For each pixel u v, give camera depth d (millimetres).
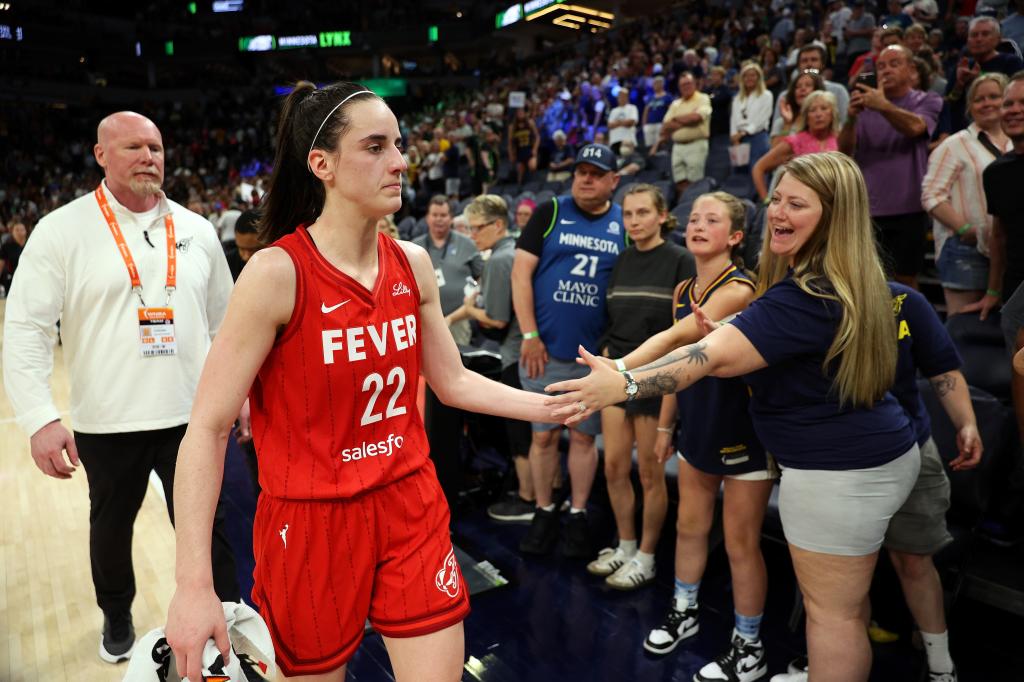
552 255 3029
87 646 2443
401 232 9242
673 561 3137
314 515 1278
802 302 1633
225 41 27094
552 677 2359
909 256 3475
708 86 9703
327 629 1308
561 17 21422
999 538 2600
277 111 1372
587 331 3059
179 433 2201
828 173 1649
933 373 1994
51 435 2023
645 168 8641
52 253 2049
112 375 2105
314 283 1229
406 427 1379
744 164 6316
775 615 2707
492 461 4258
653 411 2754
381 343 1295
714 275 2355
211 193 15711
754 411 1831
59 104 24969
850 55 8141
